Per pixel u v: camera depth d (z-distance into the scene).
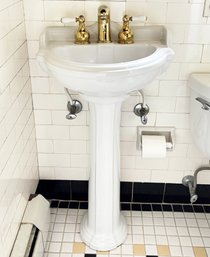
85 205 1.81
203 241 1.61
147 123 1.64
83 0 1.40
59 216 1.74
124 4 1.41
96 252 1.54
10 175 1.27
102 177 1.45
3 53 1.17
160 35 1.43
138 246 1.57
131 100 1.58
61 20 1.33
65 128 1.67
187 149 1.70
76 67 1.08
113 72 1.05
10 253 1.30
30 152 1.59
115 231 1.57
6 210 1.24
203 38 1.46
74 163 1.76
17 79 1.34
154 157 1.57
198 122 1.48
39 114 1.63
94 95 1.21
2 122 1.17
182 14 1.42
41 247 1.45
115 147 1.41
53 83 1.56
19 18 1.36
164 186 1.80
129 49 1.35
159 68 1.15
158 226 1.69
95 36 1.43
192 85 1.46
